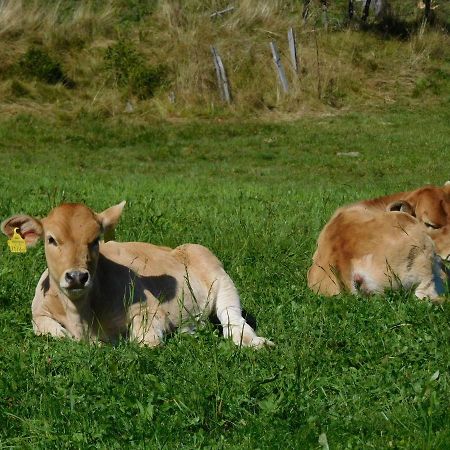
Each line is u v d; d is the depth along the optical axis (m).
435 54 34.94
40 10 34.19
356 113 30.48
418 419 6.01
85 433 5.89
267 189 19.12
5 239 11.98
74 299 7.75
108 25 33.97
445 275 9.59
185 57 31.75
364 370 6.92
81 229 7.66
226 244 11.69
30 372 6.88
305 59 32.56
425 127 28.95
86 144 26.31
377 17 37.59
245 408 6.27
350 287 9.46
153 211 14.09
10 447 5.77
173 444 5.78
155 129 27.91
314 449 5.70
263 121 29.42
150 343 7.74
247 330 8.05
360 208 10.23
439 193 10.89
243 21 34.66
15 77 30.36
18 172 21.55
